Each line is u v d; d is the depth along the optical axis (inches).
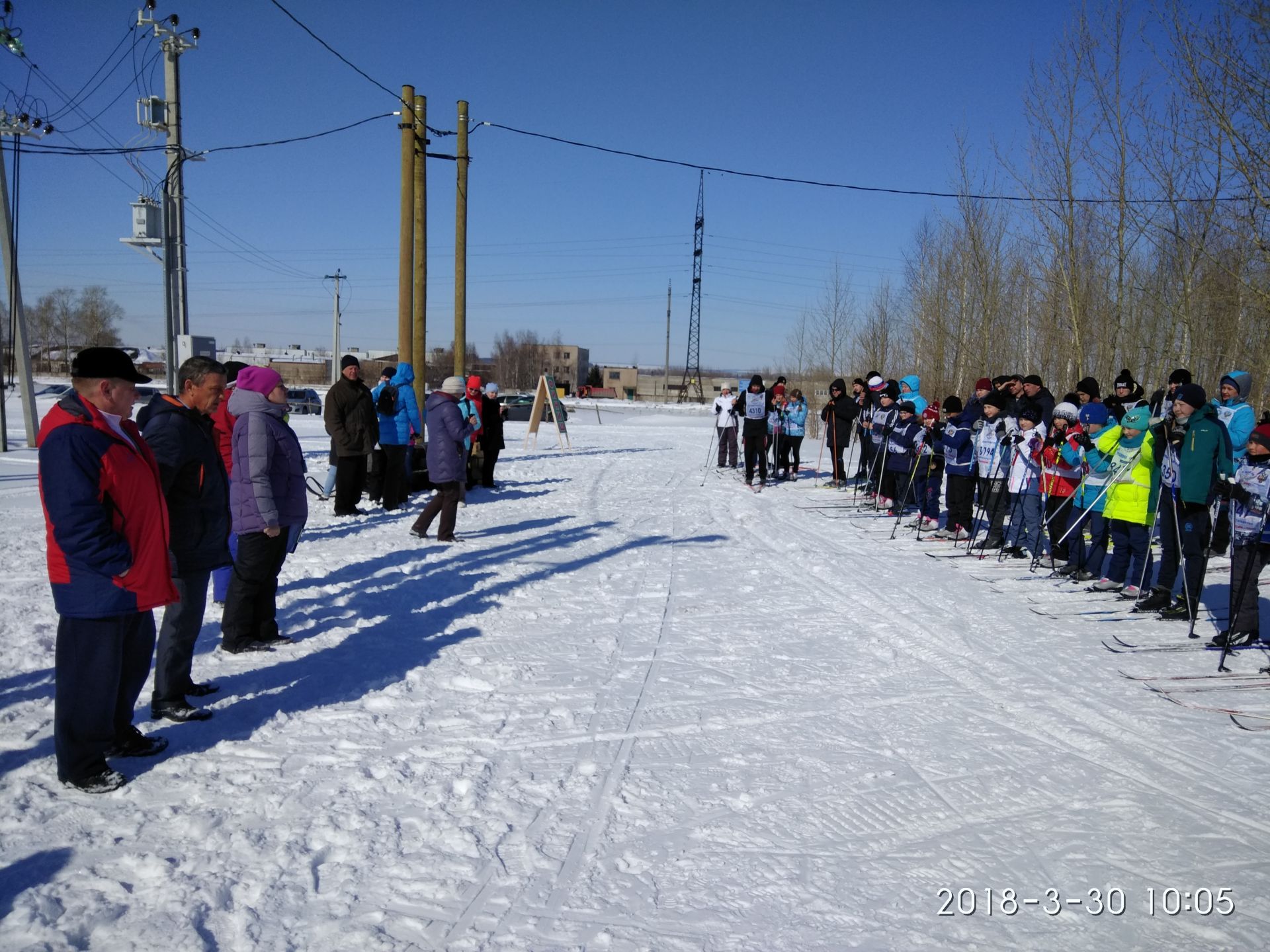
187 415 163.6
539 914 108.8
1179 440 247.6
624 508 469.7
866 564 332.2
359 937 103.0
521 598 270.4
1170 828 133.1
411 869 118.0
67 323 2898.6
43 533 354.0
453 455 350.3
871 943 104.2
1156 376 597.0
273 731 163.8
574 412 1909.4
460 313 670.5
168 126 593.0
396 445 433.7
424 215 574.9
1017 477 331.9
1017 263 943.7
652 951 101.8
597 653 216.8
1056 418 317.1
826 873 119.4
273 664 200.7
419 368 572.4
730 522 429.4
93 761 138.0
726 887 115.6
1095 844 128.3
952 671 205.6
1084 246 652.1
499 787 142.9
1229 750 161.3
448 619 244.5
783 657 214.8
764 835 129.5
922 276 1086.4
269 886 113.0
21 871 113.6
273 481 210.1
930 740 164.9
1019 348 944.9
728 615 255.1
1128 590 276.4
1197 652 221.0
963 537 395.2
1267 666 208.2
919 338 1096.8
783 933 106.0
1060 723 173.8
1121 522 278.5
